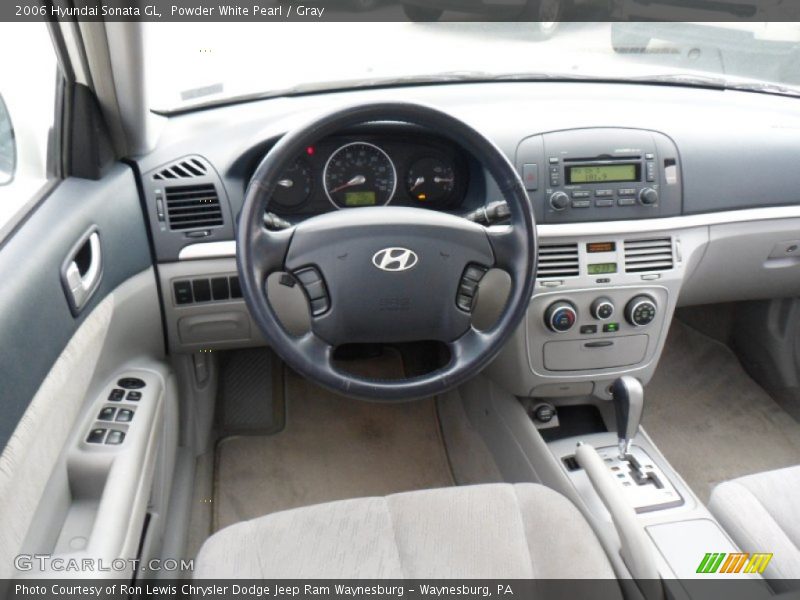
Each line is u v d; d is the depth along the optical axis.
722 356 2.42
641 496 1.46
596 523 1.44
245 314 1.66
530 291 1.23
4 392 0.92
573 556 1.11
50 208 1.23
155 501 1.50
